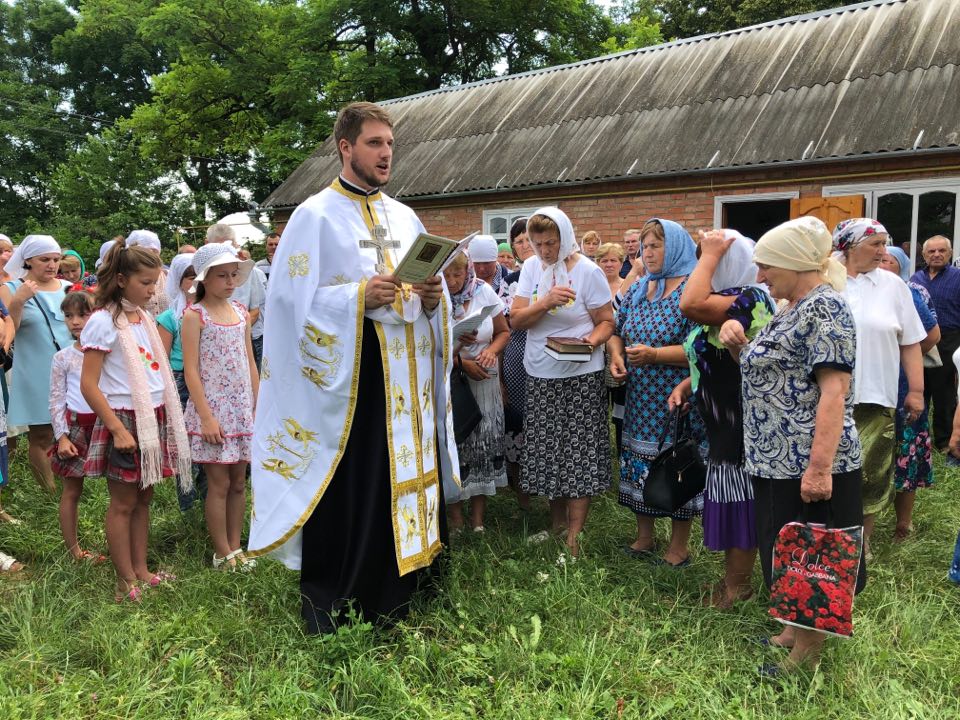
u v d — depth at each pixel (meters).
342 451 3.19
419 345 3.40
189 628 3.21
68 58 36.19
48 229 24.47
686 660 3.05
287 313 3.21
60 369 3.97
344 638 3.05
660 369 3.97
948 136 8.85
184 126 25.30
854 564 2.71
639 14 27.25
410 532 3.30
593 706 2.73
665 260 3.96
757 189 10.23
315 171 15.07
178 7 23.31
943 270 6.89
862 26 11.40
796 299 2.87
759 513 3.05
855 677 2.92
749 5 22.75
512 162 12.30
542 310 4.14
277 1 25.12
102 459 3.64
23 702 2.68
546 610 3.38
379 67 22.17
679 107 11.59
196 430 4.06
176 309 4.95
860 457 2.94
